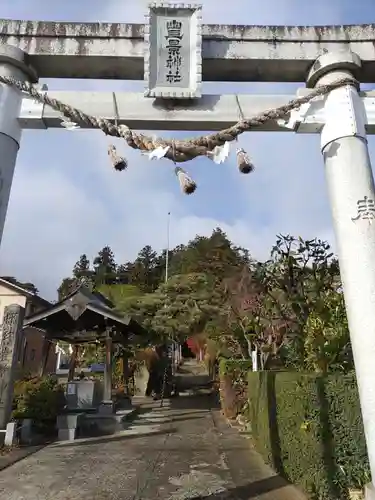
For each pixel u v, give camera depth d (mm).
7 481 7191
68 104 5121
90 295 13867
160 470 7844
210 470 7777
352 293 4590
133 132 4844
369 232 4664
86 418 12438
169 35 5266
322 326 6570
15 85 5047
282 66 5562
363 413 4352
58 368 31453
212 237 26781
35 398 11742
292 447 6473
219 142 4859
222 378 15617
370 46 5570
